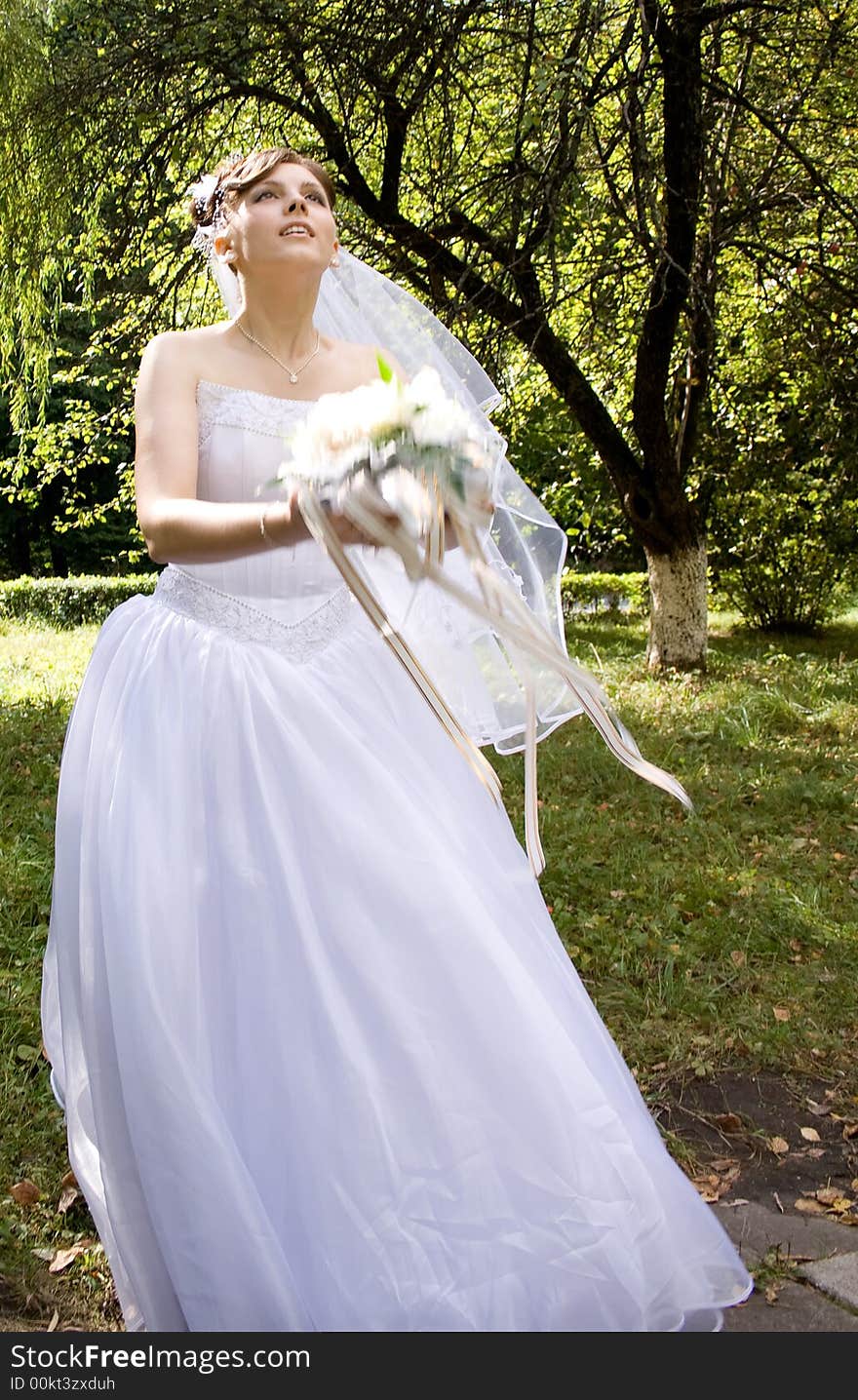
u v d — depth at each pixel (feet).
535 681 10.11
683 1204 8.18
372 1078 7.31
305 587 8.39
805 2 29.22
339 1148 7.18
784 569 54.70
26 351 40.14
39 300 38.65
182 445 8.04
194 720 7.93
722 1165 11.39
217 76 31.63
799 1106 12.57
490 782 8.89
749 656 45.73
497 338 30.73
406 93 30.04
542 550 10.09
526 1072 7.53
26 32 34.30
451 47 28.27
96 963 7.75
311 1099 7.25
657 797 23.12
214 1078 7.36
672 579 39.99
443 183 30.30
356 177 31.27
